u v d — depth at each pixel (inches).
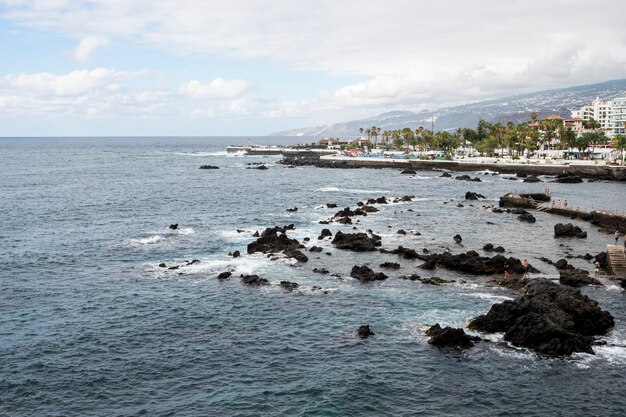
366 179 6943.9
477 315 1939.0
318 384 1454.2
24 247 2987.2
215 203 4717.0
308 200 4950.8
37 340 1744.6
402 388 1433.3
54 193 5300.2
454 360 1588.3
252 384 1459.2
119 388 1443.2
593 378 1476.4
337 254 2815.0
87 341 1739.7
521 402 1365.7
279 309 2017.7
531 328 1669.5
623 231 3403.1
